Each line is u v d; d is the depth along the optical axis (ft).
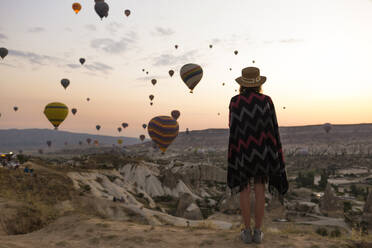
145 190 374.84
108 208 152.05
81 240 20.89
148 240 18.49
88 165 371.97
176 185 392.27
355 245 14.61
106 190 276.62
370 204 180.75
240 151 12.95
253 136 12.84
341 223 177.78
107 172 360.69
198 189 424.05
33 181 142.61
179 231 20.54
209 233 18.58
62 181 205.98
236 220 188.96
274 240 14.97
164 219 161.68
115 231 22.77
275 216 172.45
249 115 13.01
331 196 213.05
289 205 226.58
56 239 23.35
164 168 495.82
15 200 51.52
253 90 14.08
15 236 26.89
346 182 506.48
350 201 323.98
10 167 195.21
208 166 493.36
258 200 13.53
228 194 264.72
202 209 276.41
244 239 14.32
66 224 28.81
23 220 41.50
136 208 161.07
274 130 13.28
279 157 13.08
